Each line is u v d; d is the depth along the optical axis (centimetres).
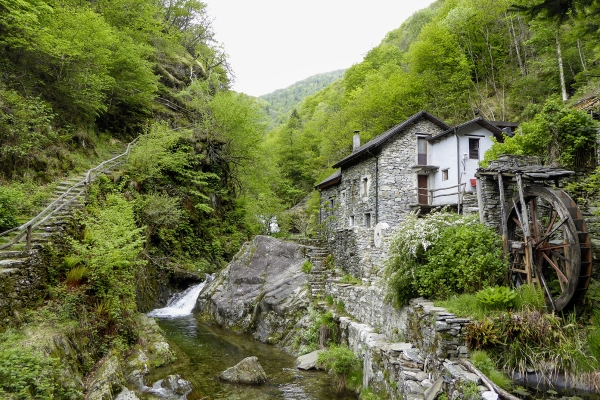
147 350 849
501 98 2575
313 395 746
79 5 1792
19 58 1335
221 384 789
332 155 3153
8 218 836
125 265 866
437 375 529
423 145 1717
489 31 2814
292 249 1491
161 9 3006
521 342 537
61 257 842
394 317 747
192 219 1955
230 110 2248
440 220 773
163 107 2283
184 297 1572
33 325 639
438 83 2603
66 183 1199
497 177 781
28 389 467
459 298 627
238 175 2538
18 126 1138
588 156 900
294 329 1102
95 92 1549
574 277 596
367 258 1130
